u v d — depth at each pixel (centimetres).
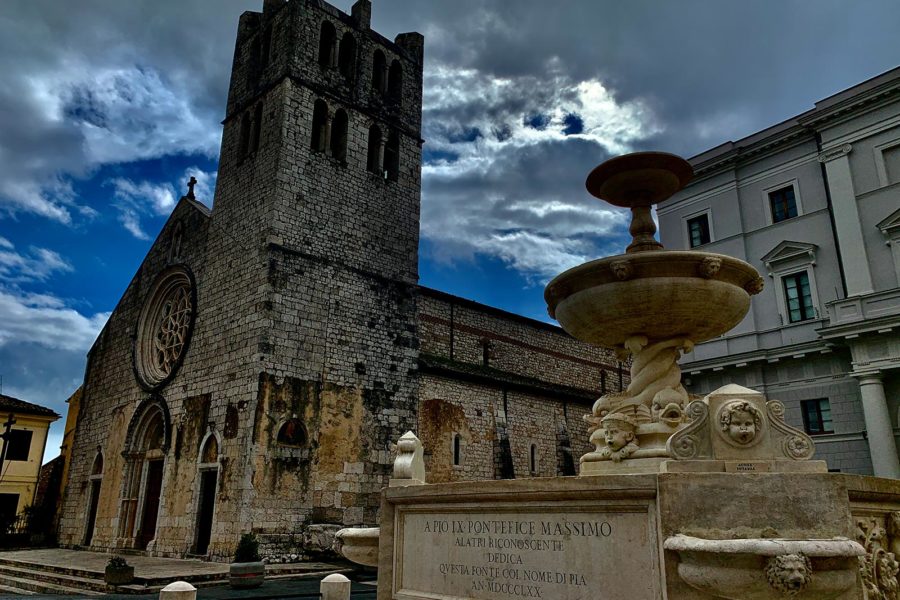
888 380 2619
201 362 3203
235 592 1956
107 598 1897
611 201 1041
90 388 4138
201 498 2919
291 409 2889
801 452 654
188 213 3753
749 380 3031
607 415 888
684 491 601
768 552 520
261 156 3316
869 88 2884
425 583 833
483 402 3706
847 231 2878
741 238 3259
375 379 3244
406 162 3797
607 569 646
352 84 3662
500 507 752
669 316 878
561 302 954
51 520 4116
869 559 646
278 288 3003
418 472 962
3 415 5147
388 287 3453
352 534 1020
